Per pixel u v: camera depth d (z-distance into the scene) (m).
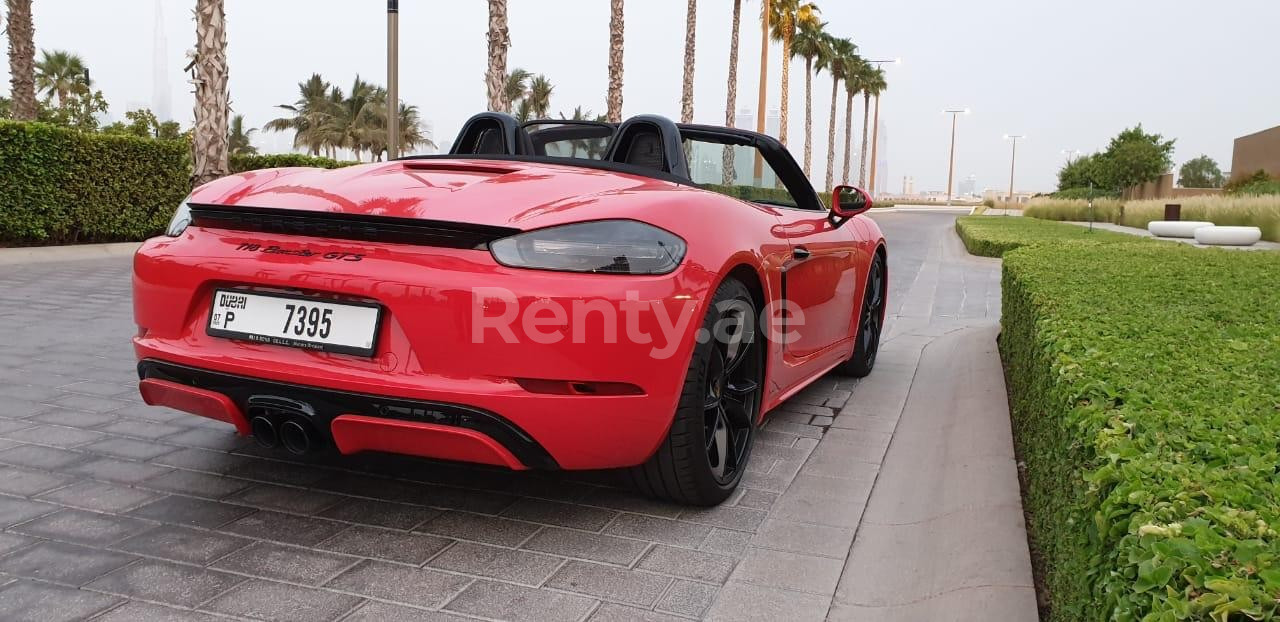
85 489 2.57
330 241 2.21
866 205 3.62
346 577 2.06
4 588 1.94
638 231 2.22
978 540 2.29
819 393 4.22
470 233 2.10
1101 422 1.52
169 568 2.07
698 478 2.48
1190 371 1.93
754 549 2.33
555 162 2.87
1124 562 1.07
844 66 56.44
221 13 10.96
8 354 4.48
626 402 2.17
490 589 2.03
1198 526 1.03
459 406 2.05
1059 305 3.04
